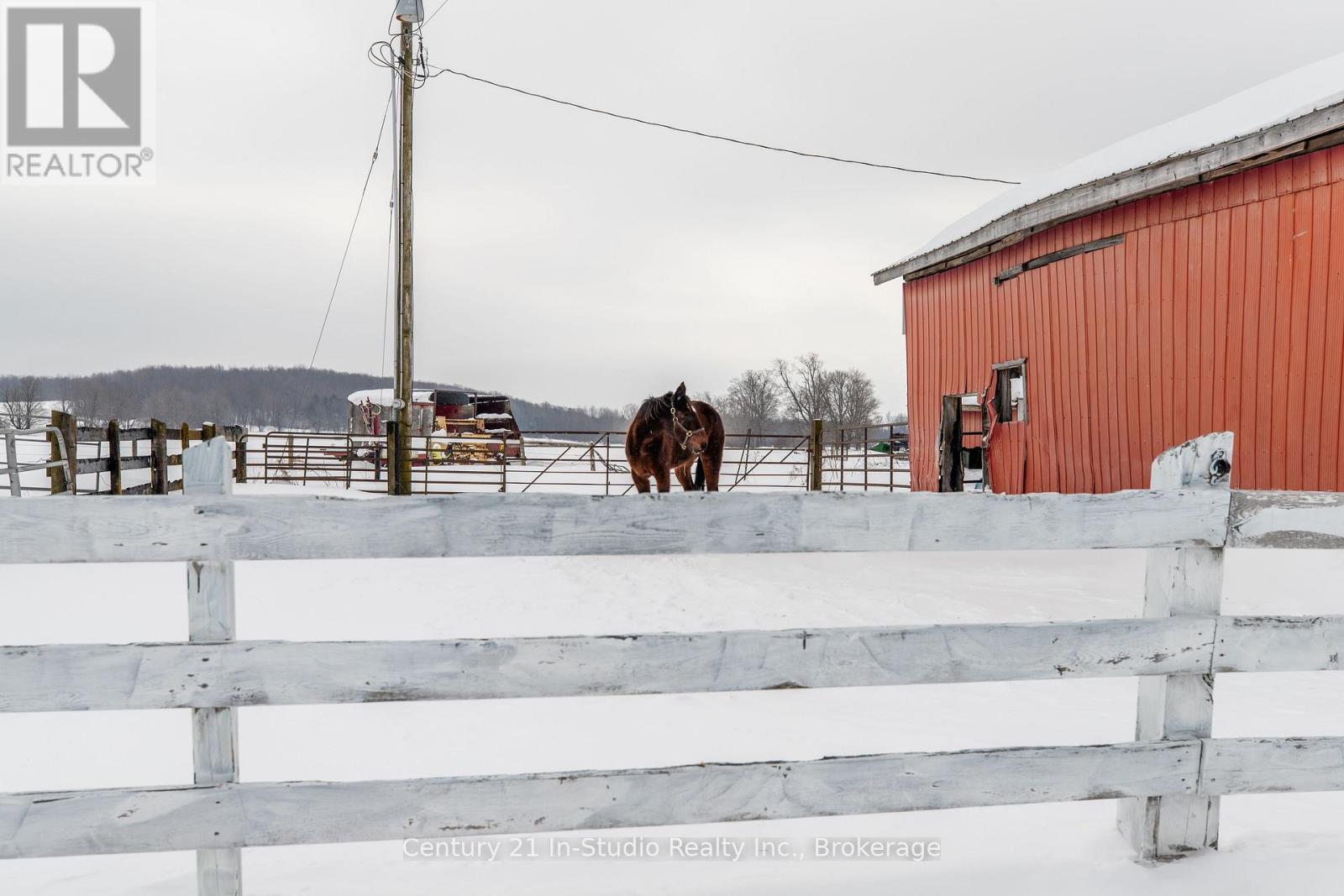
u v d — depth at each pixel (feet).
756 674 6.77
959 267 41.04
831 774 6.93
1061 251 33.01
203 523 6.21
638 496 6.64
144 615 18.33
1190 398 26.63
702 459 36.40
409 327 48.19
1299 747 7.63
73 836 6.14
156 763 10.08
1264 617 7.49
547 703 12.41
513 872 7.54
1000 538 7.14
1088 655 7.24
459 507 6.47
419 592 21.91
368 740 10.75
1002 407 38.01
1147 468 28.60
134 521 6.15
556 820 6.63
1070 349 32.58
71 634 16.48
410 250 48.06
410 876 7.45
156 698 6.17
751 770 6.82
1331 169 22.03
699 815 6.78
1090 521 7.25
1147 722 7.79
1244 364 24.66
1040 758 7.28
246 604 20.12
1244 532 7.45
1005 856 7.84
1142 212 28.63
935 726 11.36
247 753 10.26
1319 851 7.77
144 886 7.12
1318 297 22.38
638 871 7.59
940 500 7.04
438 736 10.91
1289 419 23.18
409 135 48.08
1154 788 7.48
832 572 24.86
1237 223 24.90
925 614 18.34
